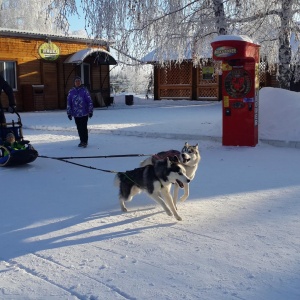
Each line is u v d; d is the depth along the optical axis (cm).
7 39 2491
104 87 3048
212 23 1426
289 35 1423
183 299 351
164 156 616
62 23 1446
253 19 1417
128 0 1404
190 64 3406
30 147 959
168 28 1465
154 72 3578
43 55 2662
